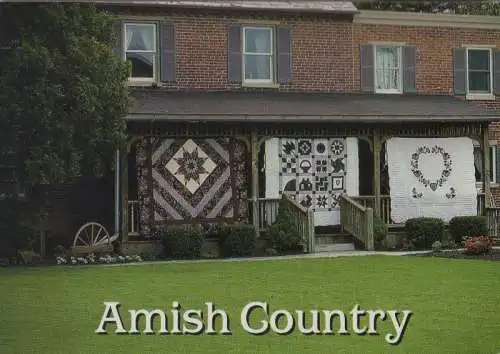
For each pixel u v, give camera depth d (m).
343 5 32.72
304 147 29.08
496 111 34.69
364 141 32.22
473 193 30.77
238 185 28.20
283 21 32.06
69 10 25.12
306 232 27.78
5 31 24.92
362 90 33.03
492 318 16.16
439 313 16.61
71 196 28.59
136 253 26.94
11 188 25.42
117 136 25.39
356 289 19.22
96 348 13.86
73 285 19.89
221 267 23.56
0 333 14.87
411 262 24.44
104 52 25.31
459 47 34.25
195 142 27.83
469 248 26.48
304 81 32.34
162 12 30.67
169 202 27.47
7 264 24.94
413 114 29.45
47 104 24.14
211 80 31.25
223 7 31.02
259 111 28.12
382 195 29.91
